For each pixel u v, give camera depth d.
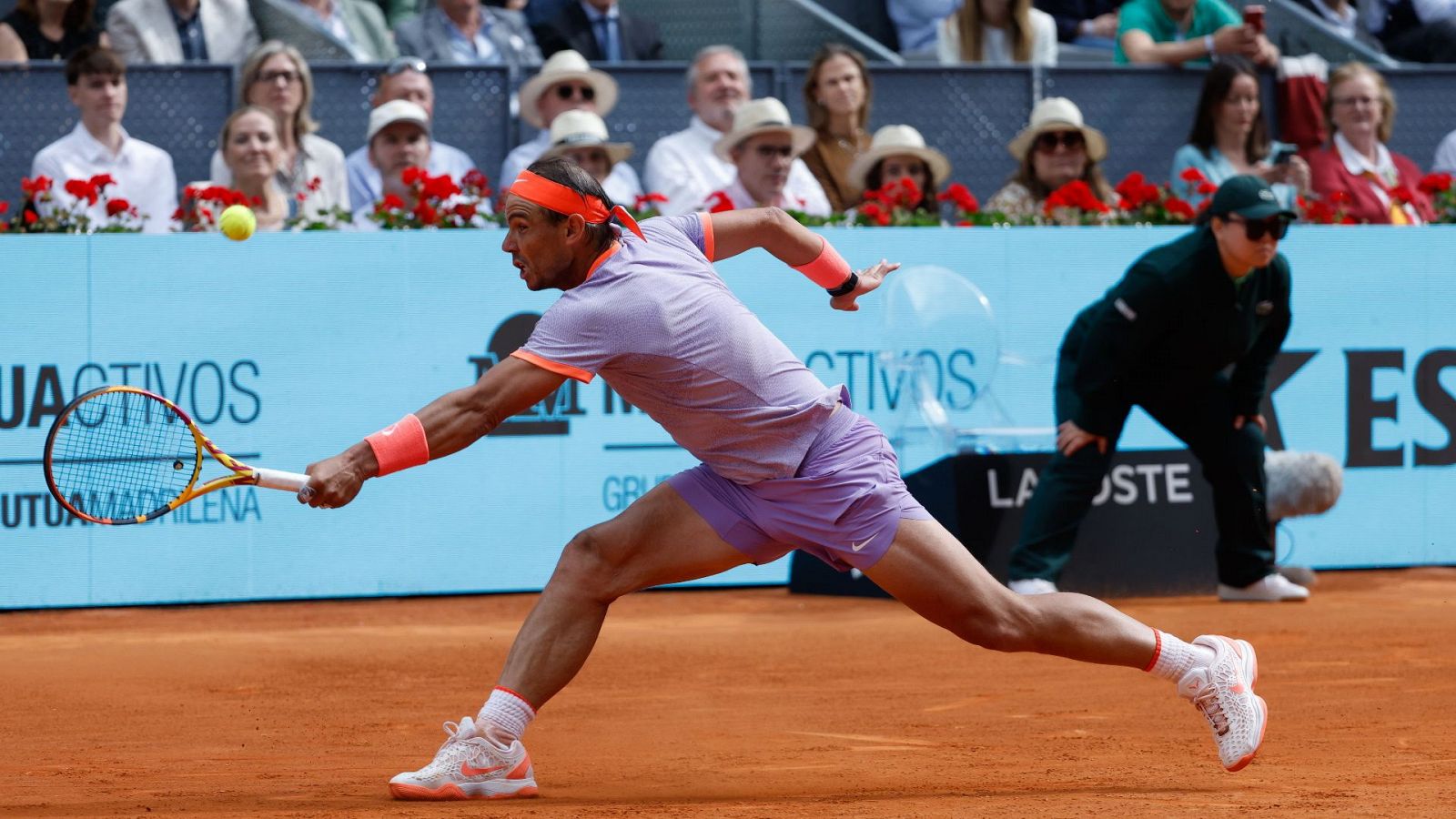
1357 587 18.06
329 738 10.41
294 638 15.11
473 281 17.59
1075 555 17.34
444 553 17.58
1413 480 19.14
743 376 7.80
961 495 17.27
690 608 17.12
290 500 17.31
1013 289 18.33
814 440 7.94
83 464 13.84
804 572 18.03
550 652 8.11
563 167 7.77
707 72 20.56
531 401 7.72
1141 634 8.22
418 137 19.83
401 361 17.47
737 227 8.42
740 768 9.12
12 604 16.70
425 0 24.94
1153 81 22.39
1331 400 18.89
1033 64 22.28
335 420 17.33
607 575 8.16
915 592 7.95
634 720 10.97
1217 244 16.02
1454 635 14.70
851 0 26.16
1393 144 23.36
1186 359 16.61
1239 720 8.22
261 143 18.78
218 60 21.50
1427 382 19.11
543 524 17.72
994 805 7.71
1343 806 7.66
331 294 17.31
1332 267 18.86
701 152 20.62
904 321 18.03
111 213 17.12
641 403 8.04
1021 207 20.02
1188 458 17.72
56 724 10.96
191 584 17.11
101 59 19.08
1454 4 26.39
